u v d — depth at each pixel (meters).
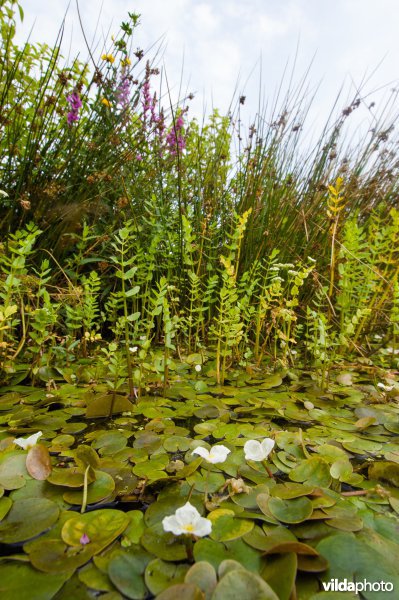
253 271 1.84
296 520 0.62
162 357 1.58
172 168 2.40
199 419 1.12
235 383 1.50
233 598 0.45
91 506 0.67
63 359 1.56
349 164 2.62
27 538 0.57
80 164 1.99
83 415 1.12
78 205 1.88
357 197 2.44
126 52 1.92
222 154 2.37
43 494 0.69
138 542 0.58
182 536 0.58
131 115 2.18
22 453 0.80
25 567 0.51
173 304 1.77
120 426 1.05
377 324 2.00
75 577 0.50
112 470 0.79
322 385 1.43
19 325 1.65
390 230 1.81
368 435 1.04
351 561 0.54
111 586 0.49
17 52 1.95
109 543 0.56
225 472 0.80
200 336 2.08
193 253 2.09
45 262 1.34
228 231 2.20
